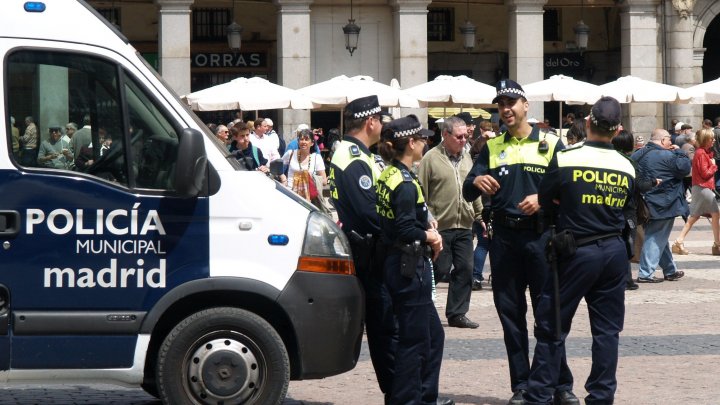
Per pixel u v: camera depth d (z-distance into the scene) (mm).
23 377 11578
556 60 55219
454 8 54688
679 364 15703
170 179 11797
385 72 48188
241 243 11891
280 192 12180
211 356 11812
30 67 11617
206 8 52188
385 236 12047
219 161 11969
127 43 11953
